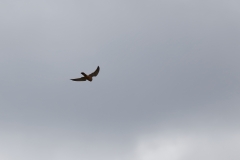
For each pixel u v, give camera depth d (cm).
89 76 7588
